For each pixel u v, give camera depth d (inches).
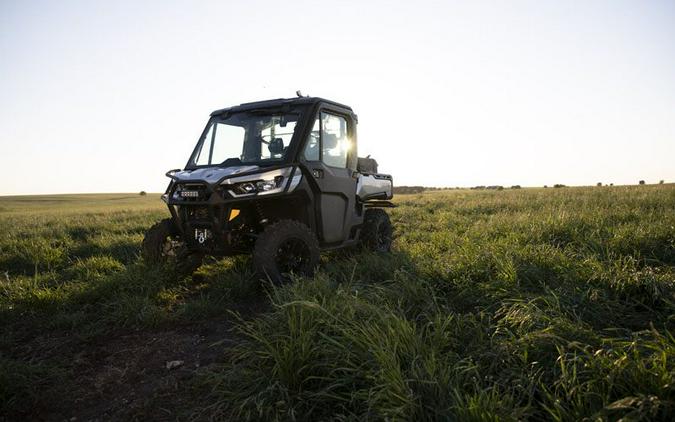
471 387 92.1
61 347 144.0
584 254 179.5
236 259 240.5
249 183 182.5
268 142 205.0
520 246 202.7
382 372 88.7
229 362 119.2
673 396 76.7
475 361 102.1
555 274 157.9
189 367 124.4
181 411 100.7
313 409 92.9
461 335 116.8
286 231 183.6
